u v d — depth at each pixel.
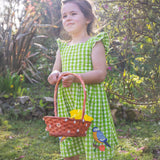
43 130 2.96
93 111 1.59
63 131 1.31
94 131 1.56
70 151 1.63
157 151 2.35
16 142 2.59
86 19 1.70
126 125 3.17
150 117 3.15
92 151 1.53
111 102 3.46
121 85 3.11
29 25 5.02
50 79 1.66
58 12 5.84
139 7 2.58
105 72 1.61
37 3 5.62
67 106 1.66
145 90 2.88
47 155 2.29
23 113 3.36
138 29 2.59
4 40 4.88
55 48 5.23
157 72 2.67
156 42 2.50
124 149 2.42
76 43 1.69
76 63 1.64
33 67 5.15
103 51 1.65
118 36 2.73
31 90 4.57
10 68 4.85
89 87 1.60
